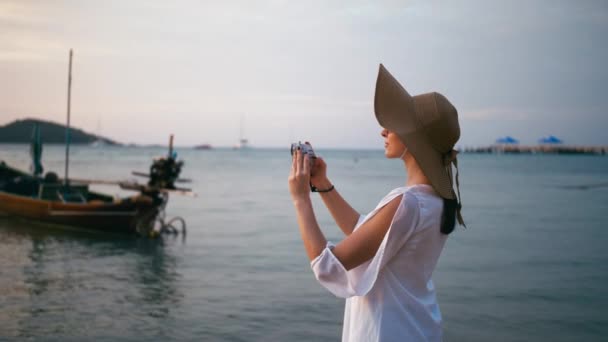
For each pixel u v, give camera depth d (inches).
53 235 602.9
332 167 3496.6
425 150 61.9
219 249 515.5
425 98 64.5
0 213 703.1
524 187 1571.1
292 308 308.3
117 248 521.3
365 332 59.8
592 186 1584.6
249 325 276.4
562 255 489.7
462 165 4151.1
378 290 60.3
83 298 328.2
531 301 328.2
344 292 57.8
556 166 3870.6
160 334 259.9
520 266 437.7
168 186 582.2
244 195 1200.8
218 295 338.3
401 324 59.3
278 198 1120.8
